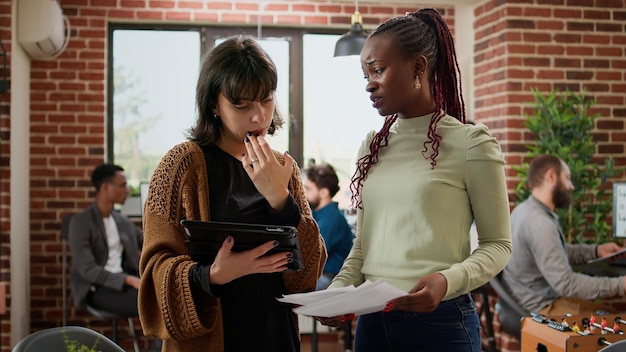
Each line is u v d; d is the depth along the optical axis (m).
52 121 5.69
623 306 5.36
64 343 2.21
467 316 1.86
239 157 1.81
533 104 5.16
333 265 4.85
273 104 1.75
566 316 2.93
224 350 1.72
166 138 5.99
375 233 1.92
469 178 1.84
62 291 5.64
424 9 1.95
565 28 5.37
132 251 5.26
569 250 4.75
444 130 1.88
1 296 4.75
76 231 5.03
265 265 1.61
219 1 5.88
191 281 1.63
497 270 1.82
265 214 1.75
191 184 1.73
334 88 6.16
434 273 1.72
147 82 5.97
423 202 1.83
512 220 4.41
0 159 5.02
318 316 1.72
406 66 1.83
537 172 4.33
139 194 5.94
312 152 6.16
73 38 5.71
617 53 5.42
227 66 1.70
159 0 5.80
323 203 4.98
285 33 6.10
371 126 6.21
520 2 5.32
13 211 5.12
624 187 4.88
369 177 1.97
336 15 5.98
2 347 4.99
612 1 5.43
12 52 5.09
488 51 5.54
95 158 5.72
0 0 5.03
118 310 4.92
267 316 1.75
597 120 5.42
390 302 1.67
